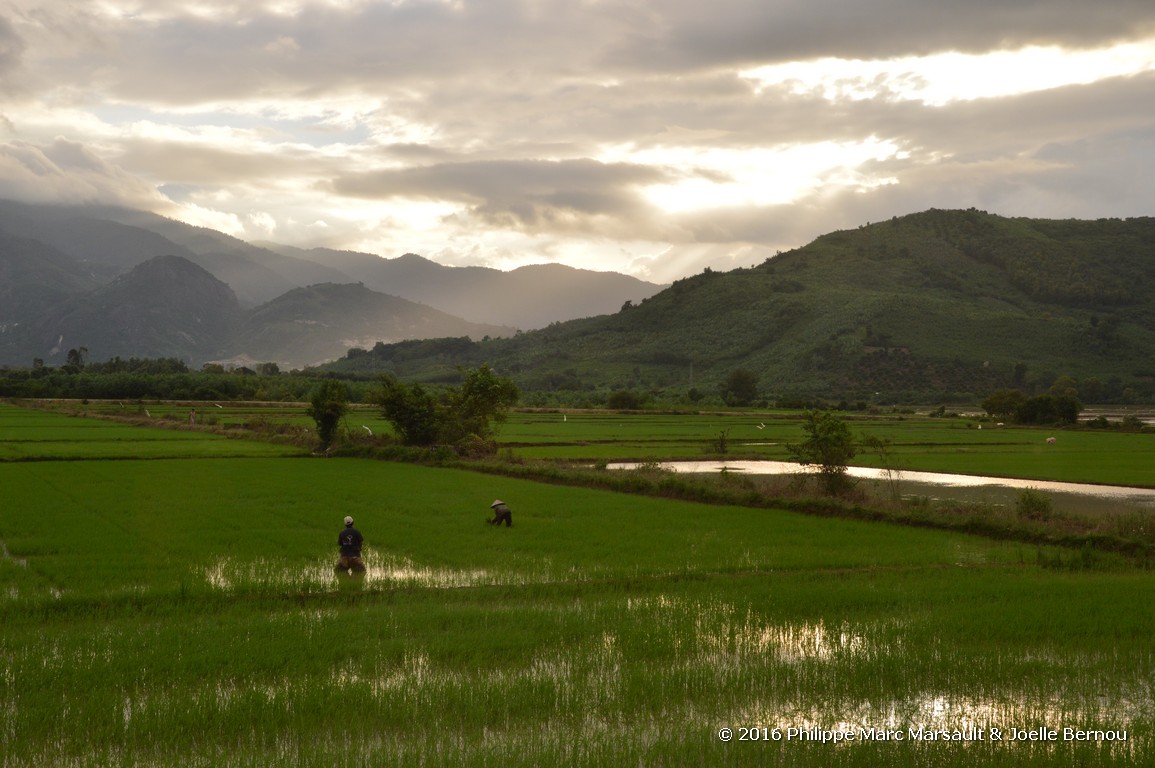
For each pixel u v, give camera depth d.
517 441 75.25
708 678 14.56
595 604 19.70
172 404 131.00
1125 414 167.38
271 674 14.65
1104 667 15.35
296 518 31.59
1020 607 19.33
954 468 59.09
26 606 18.69
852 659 15.55
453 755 11.41
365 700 13.29
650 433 87.62
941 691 14.19
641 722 12.87
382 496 38.38
